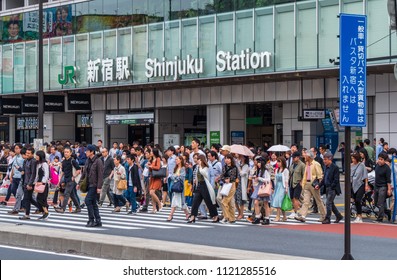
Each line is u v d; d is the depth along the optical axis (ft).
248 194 111.24
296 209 108.37
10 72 237.66
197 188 102.68
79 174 117.19
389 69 155.53
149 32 197.57
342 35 53.98
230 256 59.72
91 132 245.45
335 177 102.94
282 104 194.80
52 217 110.32
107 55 208.95
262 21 172.55
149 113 208.54
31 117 258.57
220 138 199.52
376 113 166.81
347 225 55.88
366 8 152.35
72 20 219.20
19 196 115.03
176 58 189.88
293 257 60.13
